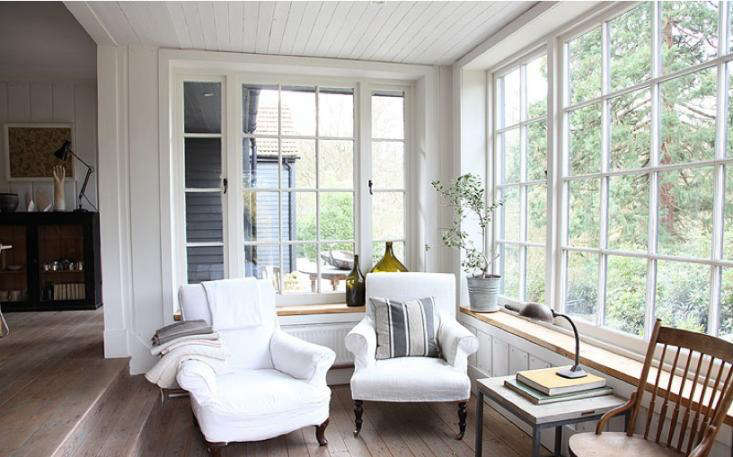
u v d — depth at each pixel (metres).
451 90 4.08
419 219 4.24
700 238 2.15
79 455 2.39
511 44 3.34
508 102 3.72
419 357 3.23
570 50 3.01
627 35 2.57
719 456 1.85
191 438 2.96
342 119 4.14
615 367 2.33
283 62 3.77
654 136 2.39
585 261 2.88
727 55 2.02
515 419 3.15
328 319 3.85
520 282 3.55
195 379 2.51
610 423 2.36
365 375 2.92
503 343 3.33
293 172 4.05
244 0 2.79
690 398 1.84
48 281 5.58
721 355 1.77
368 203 4.16
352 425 3.17
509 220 3.72
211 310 3.18
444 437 2.98
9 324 4.76
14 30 4.18
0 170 5.72
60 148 5.66
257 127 3.98
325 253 4.12
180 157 3.83
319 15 3.03
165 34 3.33
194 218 3.88
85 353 3.69
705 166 2.12
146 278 3.61
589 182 2.84
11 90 5.71
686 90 2.22
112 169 3.54
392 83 4.22
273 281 4.02
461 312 3.91
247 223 3.97
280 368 3.09
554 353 2.79
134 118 3.55
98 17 3.03
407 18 3.09
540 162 3.33
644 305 2.46
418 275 3.59
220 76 3.89
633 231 2.53
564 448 2.70
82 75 5.53
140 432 2.72
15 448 2.18
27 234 5.46
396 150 4.27
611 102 2.68
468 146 3.92
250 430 2.60
